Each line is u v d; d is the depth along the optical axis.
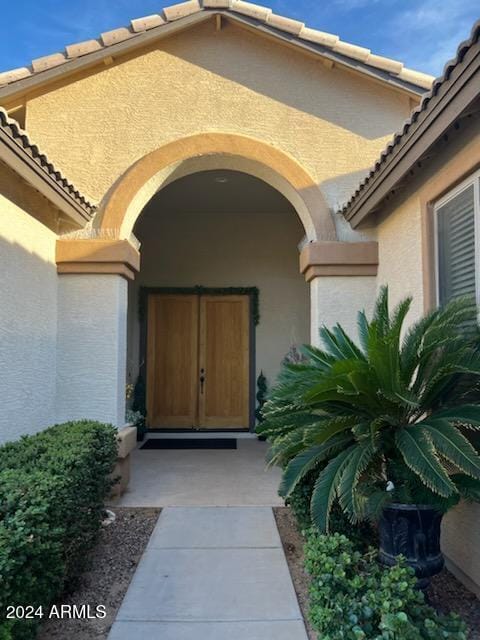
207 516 5.43
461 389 3.78
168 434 10.40
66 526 3.28
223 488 6.51
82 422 5.10
